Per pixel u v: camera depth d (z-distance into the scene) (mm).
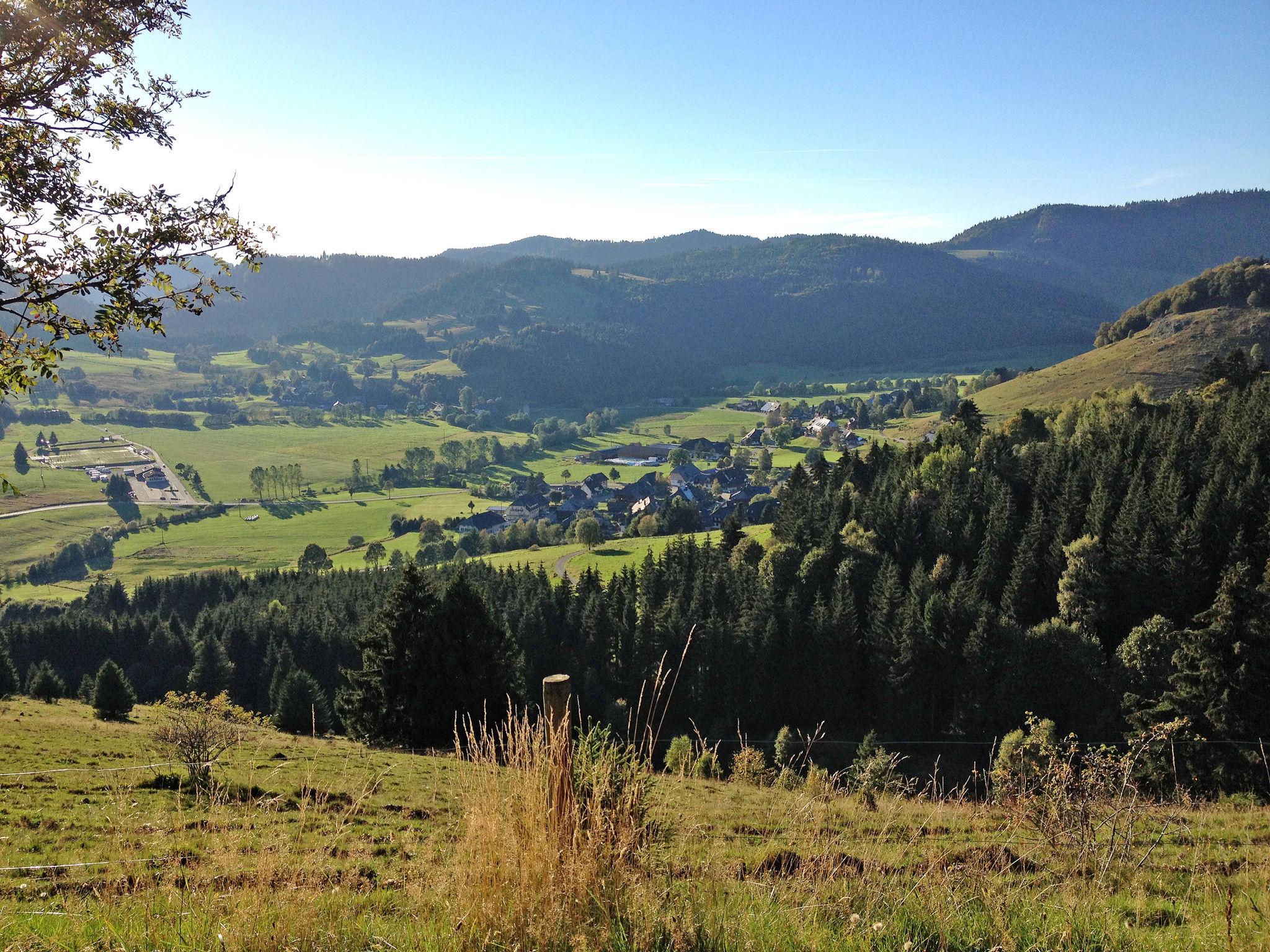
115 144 8305
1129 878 6945
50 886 6723
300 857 5223
